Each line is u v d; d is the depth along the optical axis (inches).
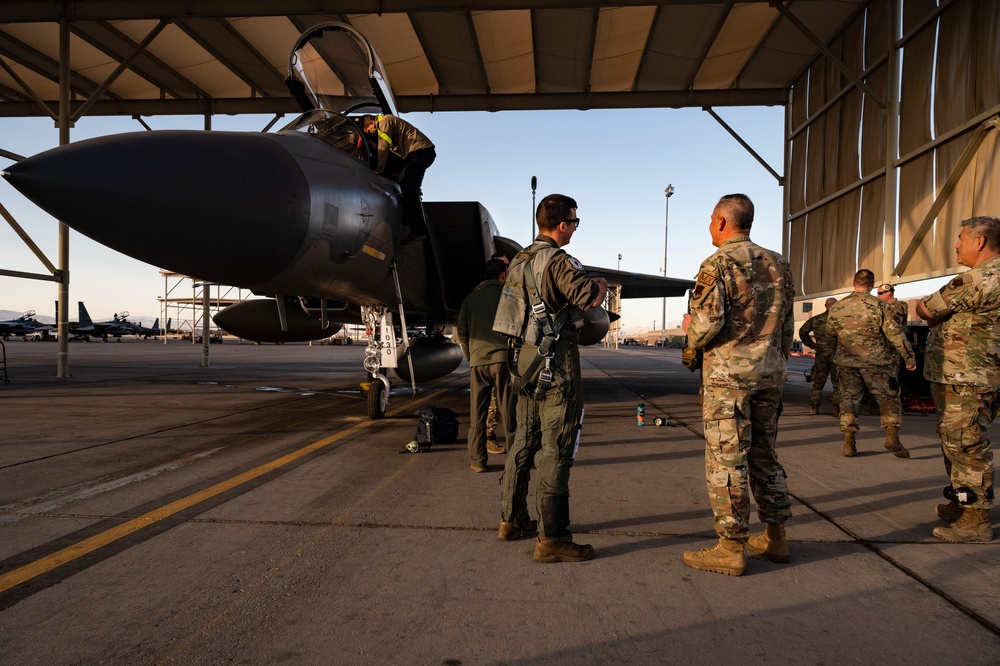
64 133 449.1
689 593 94.7
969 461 121.3
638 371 719.7
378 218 232.1
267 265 188.4
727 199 113.5
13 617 84.4
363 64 252.2
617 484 163.8
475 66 548.4
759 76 555.5
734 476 103.4
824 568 105.9
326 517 132.6
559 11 452.4
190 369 669.3
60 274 497.0
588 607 89.4
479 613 87.0
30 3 436.1
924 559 110.2
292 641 78.2
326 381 526.9
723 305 104.8
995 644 78.6
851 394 205.2
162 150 166.7
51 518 130.4
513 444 118.9
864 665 73.1
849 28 462.9
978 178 333.7
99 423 270.5
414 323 412.5
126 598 90.8
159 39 506.3
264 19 475.2
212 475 171.6
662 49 506.6
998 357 119.7
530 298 109.3
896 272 408.2
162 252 164.7
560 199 114.7
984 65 327.9
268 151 193.6
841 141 477.1
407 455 201.6
